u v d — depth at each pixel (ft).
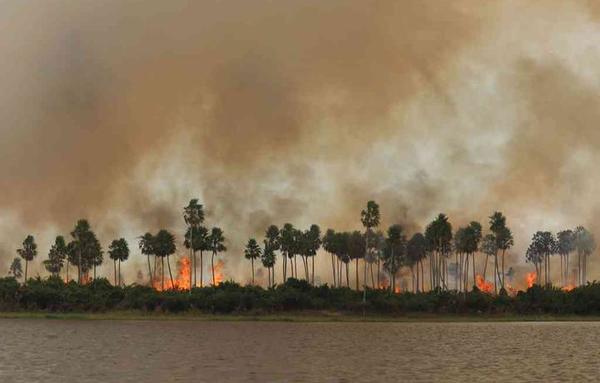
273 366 208.13
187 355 236.63
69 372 191.01
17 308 488.44
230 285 521.65
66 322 418.10
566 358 231.91
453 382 176.86
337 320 457.68
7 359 220.43
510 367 207.82
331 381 177.68
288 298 492.54
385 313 494.18
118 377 182.29
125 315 472.03
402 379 181.68
